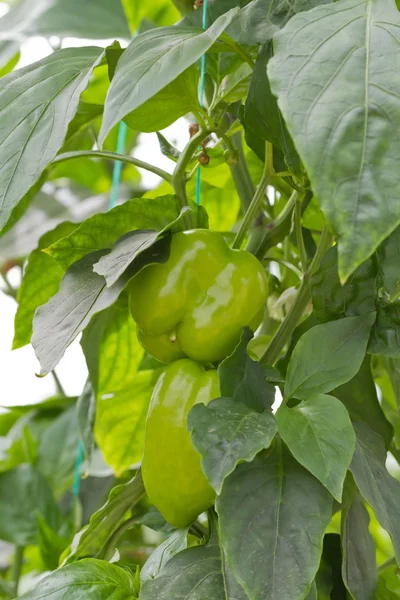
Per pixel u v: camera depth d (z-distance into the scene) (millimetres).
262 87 787
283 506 728
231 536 713
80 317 761
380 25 671
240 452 702
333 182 624
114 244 790
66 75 783
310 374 770
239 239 842
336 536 843
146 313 791
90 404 1071
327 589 827
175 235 804
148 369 1084
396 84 644
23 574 1554
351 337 779
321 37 666
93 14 1264
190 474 786
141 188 1385
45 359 753
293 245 1019
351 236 616
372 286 819
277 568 703
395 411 1138
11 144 756
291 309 858
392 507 761
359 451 767
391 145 631
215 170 1091
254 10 797
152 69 717
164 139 933
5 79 799
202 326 787
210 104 908
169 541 836
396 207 621
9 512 1344
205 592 760
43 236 988
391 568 1063
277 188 1001
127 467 1107
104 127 708
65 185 1552
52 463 1474
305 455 704
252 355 925
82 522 1354
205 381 793
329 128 633
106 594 785
